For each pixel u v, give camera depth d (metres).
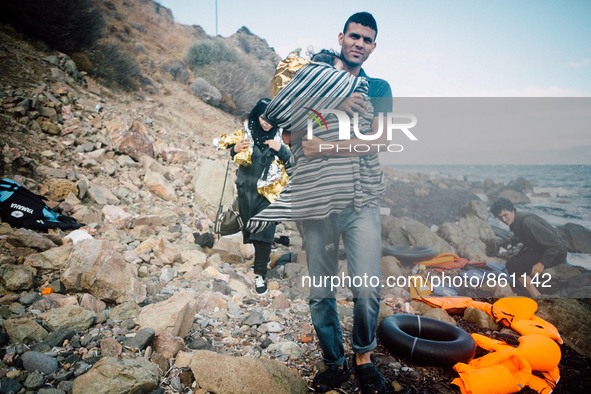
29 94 5.43
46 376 1.97
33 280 2.76
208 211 5.11
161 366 2.19
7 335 2.19
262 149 3.46
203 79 11.53
